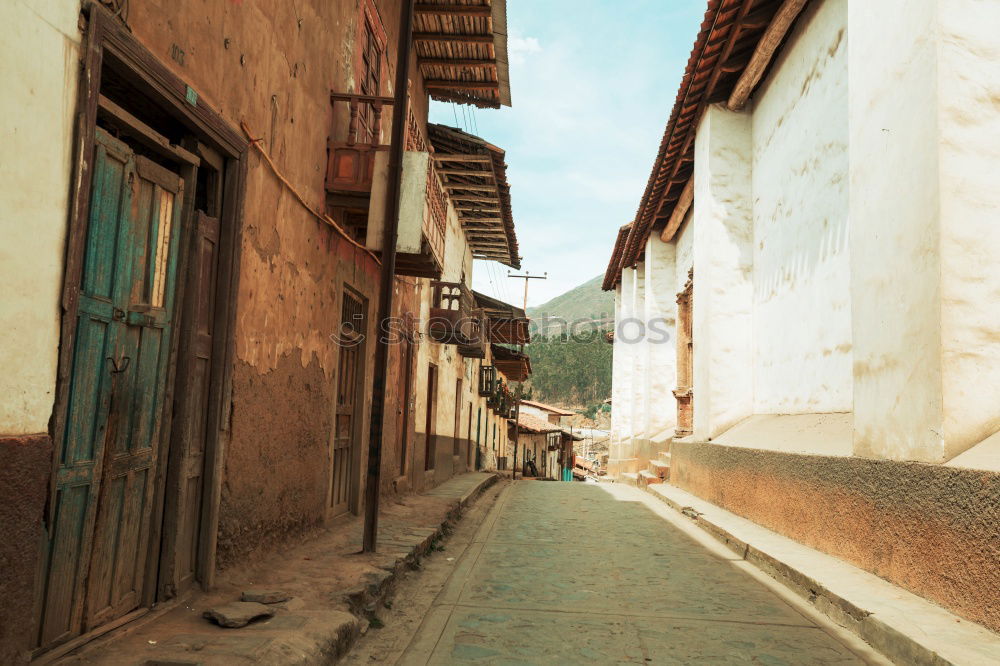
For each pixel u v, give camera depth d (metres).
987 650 3.75
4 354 2.52
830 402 8.06
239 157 4.77
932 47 4.98
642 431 21.25
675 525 9.77
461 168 14.11
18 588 2.57
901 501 5.16
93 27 2.98
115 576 3.62
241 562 5.09
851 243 6.21
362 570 5.37
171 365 4.12
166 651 3.28
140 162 3.68
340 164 6.88
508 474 25.66
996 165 4.88
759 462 8.62
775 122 10.34
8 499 2.51
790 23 9.23
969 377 4.75
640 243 20.53
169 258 4.05
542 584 6.04
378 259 8.84
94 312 3.29
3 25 2.47
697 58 10.38
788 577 6.04
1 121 2.47
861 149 6.07
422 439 12.81
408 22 6.54
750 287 11.57
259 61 5.13
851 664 4.12
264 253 5.34
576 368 96.44
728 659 4.19
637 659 4.16
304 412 6.38
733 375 11.52
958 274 4.81
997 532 4.04
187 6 3.99
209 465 4.57
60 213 2.82
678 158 14.05
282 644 3.49
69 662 3.03
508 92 13.43
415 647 4.30
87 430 3.27
